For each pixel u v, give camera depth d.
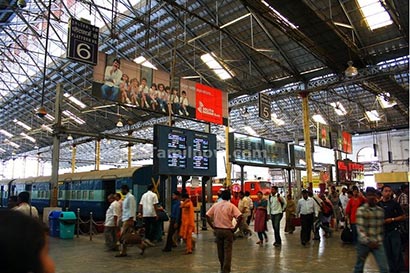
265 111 18.30
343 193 14.09
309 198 10.86
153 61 22.11
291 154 21.27
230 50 20.05
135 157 47.66
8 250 0.77
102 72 13.48
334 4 15.31
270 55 19.80
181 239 11.55
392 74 17.98
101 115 31.61
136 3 18.55
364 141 34.00
